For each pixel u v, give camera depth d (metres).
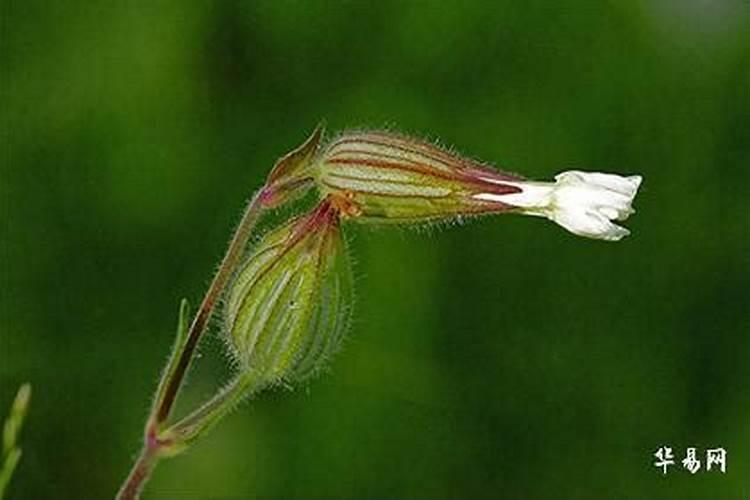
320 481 0.39
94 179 0.39
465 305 0.39
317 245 0.29
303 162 0.29
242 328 0.29
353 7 0.39
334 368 0.39
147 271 0.39
